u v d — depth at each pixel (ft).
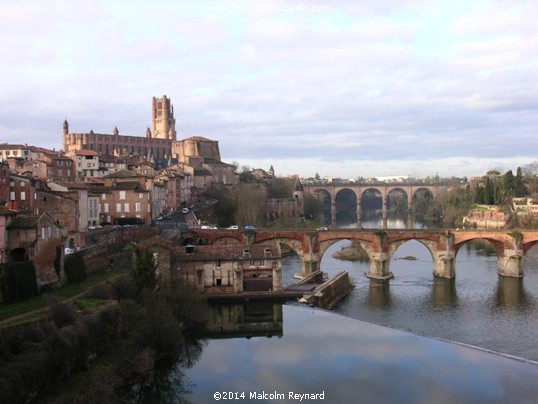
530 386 199.41
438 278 412.77
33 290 231.50
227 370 213.87
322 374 208.85
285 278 409.69
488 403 184.14
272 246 338.75
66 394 165.58
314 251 413.18
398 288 377.91
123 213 456.04
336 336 259.80
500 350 247.29
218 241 417.08
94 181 506.89
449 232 413.18
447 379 205.26
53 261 252.83
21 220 242.58
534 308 321.93
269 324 279.28
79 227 351.67
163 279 289.12
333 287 347.77
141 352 203.41
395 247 416.87
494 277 415.03
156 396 190.19
